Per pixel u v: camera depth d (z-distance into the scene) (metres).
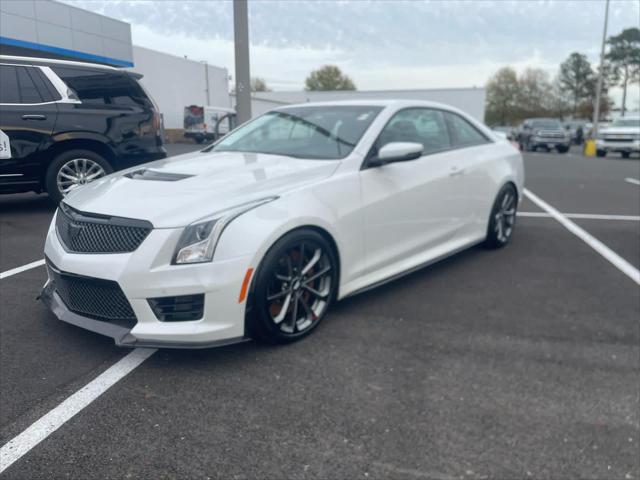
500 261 4.98
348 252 3.47
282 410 2.51
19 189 6.35
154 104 7.09
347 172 3.54
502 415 2.48
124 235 2.85
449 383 2.76
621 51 72.94
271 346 3.15
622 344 3.22
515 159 5.46
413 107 4.38
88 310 3.01
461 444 2.27
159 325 2.78
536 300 3.95
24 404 2.53
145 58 28.89
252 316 2.94
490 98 84.12
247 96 8.93
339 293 3.48
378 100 4.38
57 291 3.24
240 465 2.14
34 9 15.77
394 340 3.25
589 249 5.45
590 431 2.37
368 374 2.84
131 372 2.84
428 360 3.00
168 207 2.88
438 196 4.27
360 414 2.48
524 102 82.12
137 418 2.44
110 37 18.98
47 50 16.34
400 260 4.01
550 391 2.69
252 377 2.80
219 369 2.88
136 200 3.00
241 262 2.82
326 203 3.29
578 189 10.18
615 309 3.79
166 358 3.00
